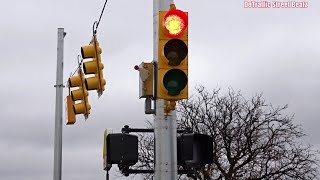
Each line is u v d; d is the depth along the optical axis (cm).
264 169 3120
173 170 1004
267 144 3100
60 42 2280
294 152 3139
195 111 3312
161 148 1004
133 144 1020
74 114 1780
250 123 3158
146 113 1018
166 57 877
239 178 3102
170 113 1006
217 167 3080
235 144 3145
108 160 1022
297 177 3075
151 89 999
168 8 1033
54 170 2197
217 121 3225
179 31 878
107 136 1027
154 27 1029
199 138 1052
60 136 2220
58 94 2250
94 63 1480
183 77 883
